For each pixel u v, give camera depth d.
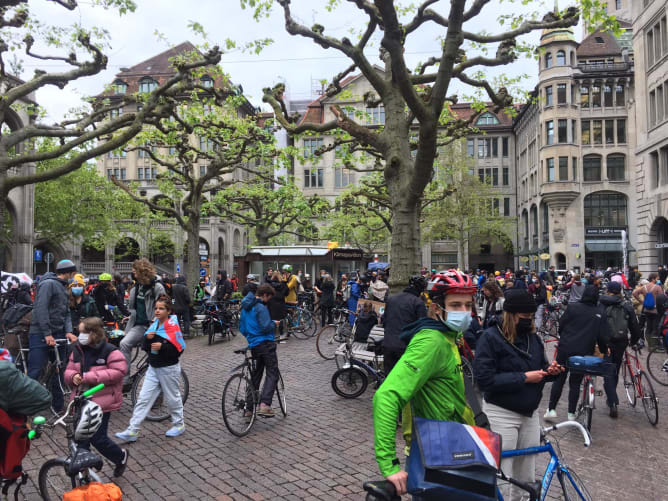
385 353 6.34
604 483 4.70
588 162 43.78
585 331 6.42
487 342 3.47
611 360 6.98
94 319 4.75
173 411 5.99
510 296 3.46
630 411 7.24
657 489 4.56
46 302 6.66
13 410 3.34
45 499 3.90
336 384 7.89
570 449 5.62
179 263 50.62
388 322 6.27
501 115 58.34
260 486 4.54
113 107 10.84
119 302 10.12
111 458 4.67
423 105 7.01
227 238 51.28
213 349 12.80
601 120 43.53
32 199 28.70
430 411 2.50
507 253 58.22
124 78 55.34
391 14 6.39
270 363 6.53
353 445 5.65
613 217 43.56
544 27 9.30
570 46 43.50
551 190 43.41
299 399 7.77
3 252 27.86
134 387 6.99
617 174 43.28
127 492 4.41
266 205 23.56
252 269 22.05
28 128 9.23
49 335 6.66
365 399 7.76
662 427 6.43
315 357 11.59
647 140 29.44
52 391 6.86
